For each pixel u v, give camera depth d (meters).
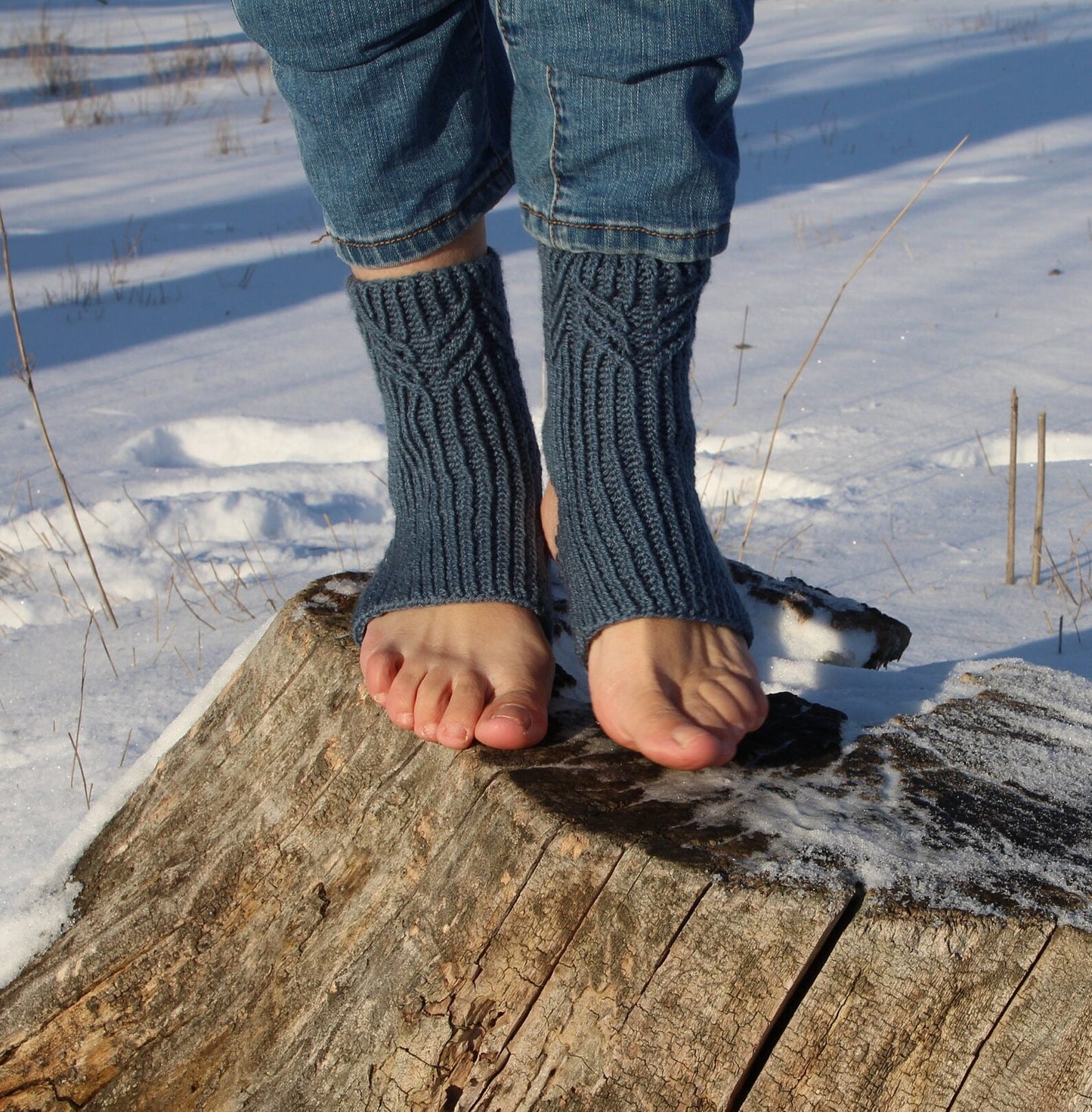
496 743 1.27
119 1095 1.37
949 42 9.59
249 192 6.24
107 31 13.04
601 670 1.31
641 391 1.35
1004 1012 1.15
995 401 3.02
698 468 2.74
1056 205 5.11
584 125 1.32
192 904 1.40
